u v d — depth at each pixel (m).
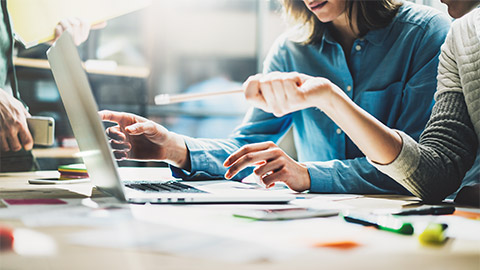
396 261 0.34
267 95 0.69
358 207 0.66
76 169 1.02
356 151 1.17
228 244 0.39
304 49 1.23
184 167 1.10
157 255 0.34
